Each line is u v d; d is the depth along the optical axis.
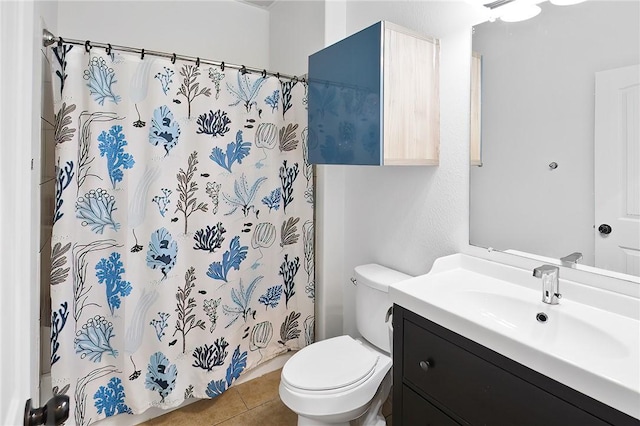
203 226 1.95
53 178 1.79
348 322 2.40
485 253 1.57
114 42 2.30
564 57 1.30
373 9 2.06
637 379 0.79
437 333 1.20
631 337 1.02
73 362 1.68
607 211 1.21
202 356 1.99
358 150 1.65
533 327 1.23
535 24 1.37
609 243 1.21
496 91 1.50
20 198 0.58
